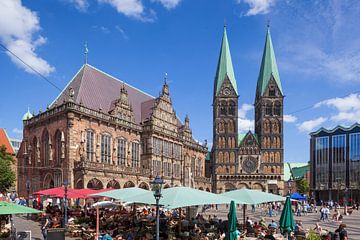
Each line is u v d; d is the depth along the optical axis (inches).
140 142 3309.5
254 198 1251.2
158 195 915.4
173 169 3661.4
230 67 5433.1
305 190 5693.9
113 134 2967.5
